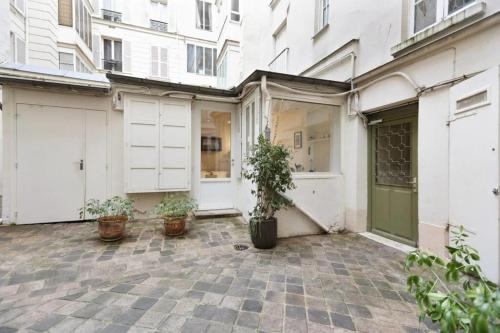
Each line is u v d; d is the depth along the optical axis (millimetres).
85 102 4605
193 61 12938
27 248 3283
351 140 4383
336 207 4445
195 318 1909
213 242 3654
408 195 3633
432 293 1050
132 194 4809
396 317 1960
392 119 3867
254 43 8297
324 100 4383
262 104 4031
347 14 4551
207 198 5320
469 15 2643
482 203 2408
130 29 11789
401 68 3469
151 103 4695
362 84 4184
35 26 7332
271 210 3678
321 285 2455
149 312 1969
